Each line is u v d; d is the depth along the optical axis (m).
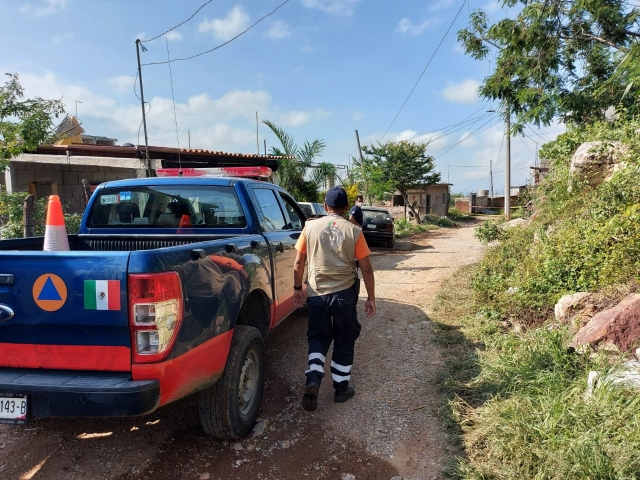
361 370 4.29
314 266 3.57
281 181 16.39
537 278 5.42
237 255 3.20
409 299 6.91
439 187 34.56
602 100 9.04
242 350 3.04
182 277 2.46
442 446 3.02
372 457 2.95
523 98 9.29
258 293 3.69
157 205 4.27
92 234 4.36
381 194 24.66
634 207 5.16
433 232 22.23
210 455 3.00
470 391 3.62
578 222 6.21
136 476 2.78
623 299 4.13
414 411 3.49
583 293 4.59
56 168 12.78
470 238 17.61
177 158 13.05
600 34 8.21
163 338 2.32
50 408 2.30
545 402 3.01
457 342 4.81
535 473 2.52
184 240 3.96
